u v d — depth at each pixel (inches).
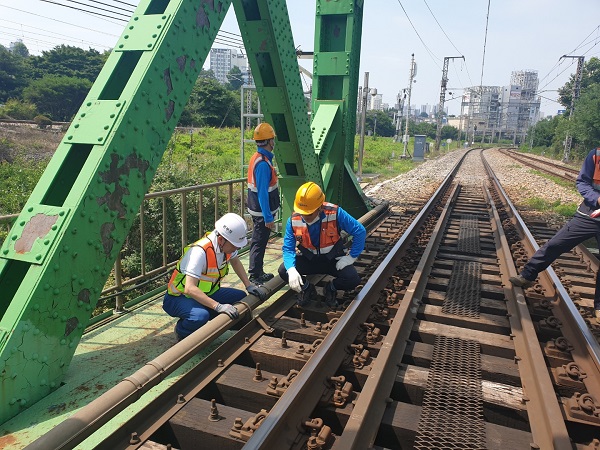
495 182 678.5
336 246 178.1
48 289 112.2
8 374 107.4
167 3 148.3
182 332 150.3
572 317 163.8
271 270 236.4
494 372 136.3
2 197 462.9
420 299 190.1
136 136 127.4
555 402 113.0
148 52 130.6
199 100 2191.2
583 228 177.5
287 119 226.7
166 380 127.1
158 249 319.3
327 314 172.4
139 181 130.7
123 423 101.4
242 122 347.3
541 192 644.1
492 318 175.0
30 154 802.2
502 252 260.7
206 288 153.5
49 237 113.3
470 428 110.1
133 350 146.5
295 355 138.8
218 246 153.5
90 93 131.4
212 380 126.5
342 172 346.0
